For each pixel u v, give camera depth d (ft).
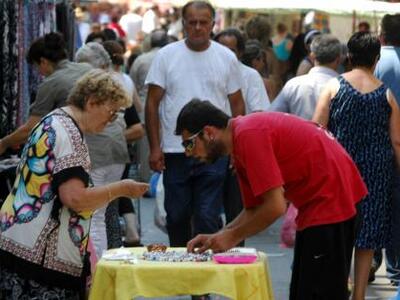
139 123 60.49
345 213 41.32
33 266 40.81
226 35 71.51
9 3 61.93
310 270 41.42
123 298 38.99
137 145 93.86
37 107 53.88
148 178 94.07
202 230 56.29
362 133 53.01
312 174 40.81
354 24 108.37
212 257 41.04
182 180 57.16
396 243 56.29
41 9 69.77
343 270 41.60
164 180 57.82
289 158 40.24
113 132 56.08
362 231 52.95
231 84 58.90
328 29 128.47
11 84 62.39
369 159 52.95
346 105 52.90
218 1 106.01
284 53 124.88
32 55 55.21
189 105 40.60
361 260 53.57
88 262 41.93
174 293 39.19
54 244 40.88
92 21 200.54
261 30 100.12
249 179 39.34
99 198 40.63
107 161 55.88
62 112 41.16
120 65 76.07
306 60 81.71
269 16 135.23
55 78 53.83
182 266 39.22
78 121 41.19
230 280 38.96
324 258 41.29
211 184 56.54
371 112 52.85
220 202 57.21
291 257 71.46
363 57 53.16
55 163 40.37
